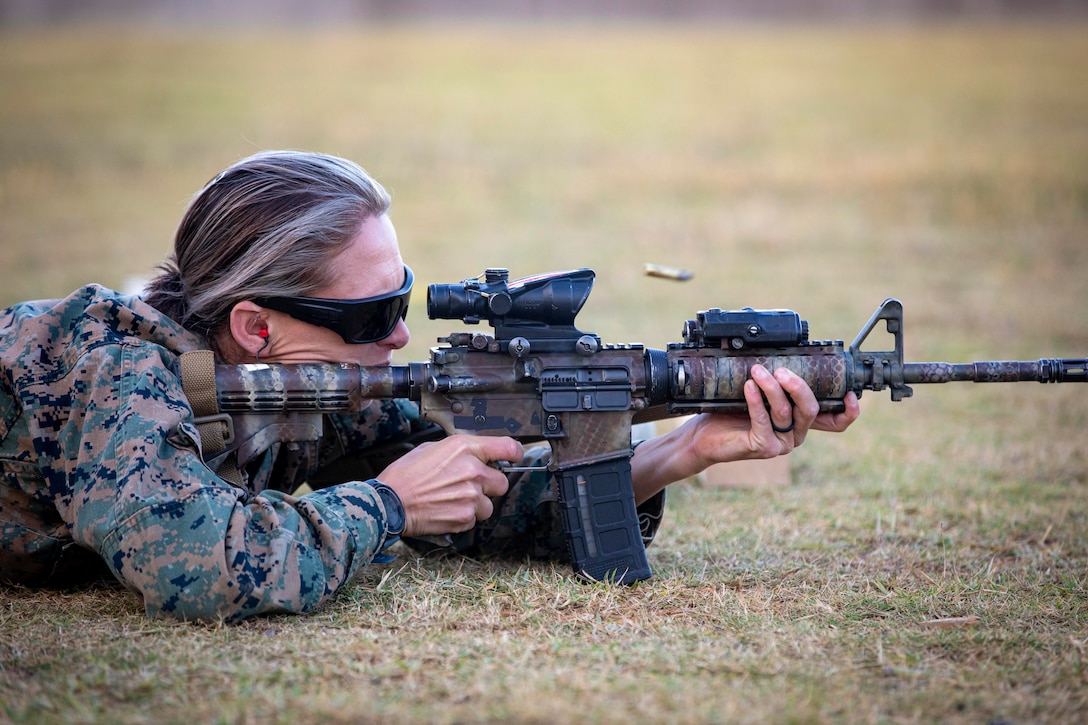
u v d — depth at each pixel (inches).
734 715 209.3
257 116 1958.7
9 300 841.5
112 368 261.9
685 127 1898.4
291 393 275.3
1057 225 1232.2
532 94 2234.3
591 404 284.0
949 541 348.2
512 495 310.8
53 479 260.7
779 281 991.6
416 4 3988.7
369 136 1811.0
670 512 390.9
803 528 366.0
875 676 232.4
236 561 247.1
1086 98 2084.2
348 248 282.0
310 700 214.4
